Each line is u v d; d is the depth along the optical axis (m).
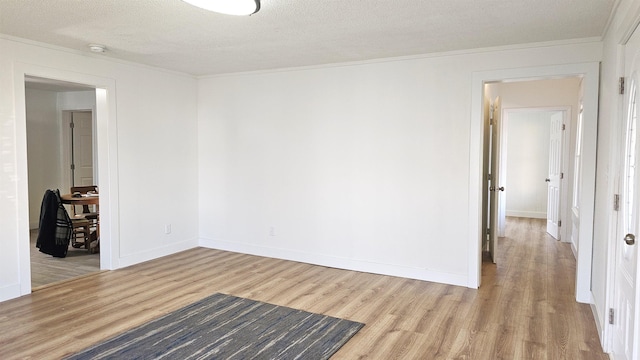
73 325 3.33
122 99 4.83
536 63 3.95
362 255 4.89
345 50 4.27
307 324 3.39
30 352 2.89
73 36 3.80
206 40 3.91
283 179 5.33
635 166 2.28
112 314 3.56
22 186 3.94
